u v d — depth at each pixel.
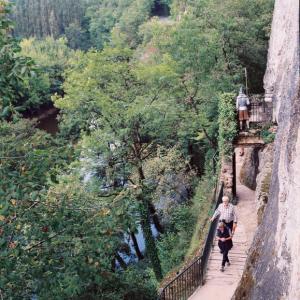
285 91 13.28
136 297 12.30
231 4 27.34
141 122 21.83
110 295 11.23
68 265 8.32
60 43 70.31
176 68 24.66
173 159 23.95
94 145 20.41
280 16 19.98
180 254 19.45
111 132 21.25
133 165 22.66
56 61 62.97
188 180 24.98
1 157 7.71
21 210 8.12
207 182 22.30
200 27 26.80
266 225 10.24
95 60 21.62
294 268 8.06
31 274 8.17
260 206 15.00
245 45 27.20
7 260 7.55
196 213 21.11
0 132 8.83
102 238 8.51
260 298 9.13
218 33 25.98
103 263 8.93
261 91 28.84
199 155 29.06
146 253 24.94
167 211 23.73
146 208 21.81
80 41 85.12
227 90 25.14
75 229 8.56
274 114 17.59
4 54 7.54
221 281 13.36
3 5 8.03
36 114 56.78
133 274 13.59
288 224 8.62
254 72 28.84
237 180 20.31
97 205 9.11
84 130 22.78
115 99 22.11
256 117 18.59
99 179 21.59
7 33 8.09
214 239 15.16
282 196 9.24
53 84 58.72
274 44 20.70
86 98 21.23
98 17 85.62
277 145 11.40
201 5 27.61
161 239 23.38
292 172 8.71
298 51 12.05
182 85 24.94
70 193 9.33
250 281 10.05
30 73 7.58
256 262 10.12
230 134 17.27
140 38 57.84
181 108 23.16
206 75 25.67
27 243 8.52
